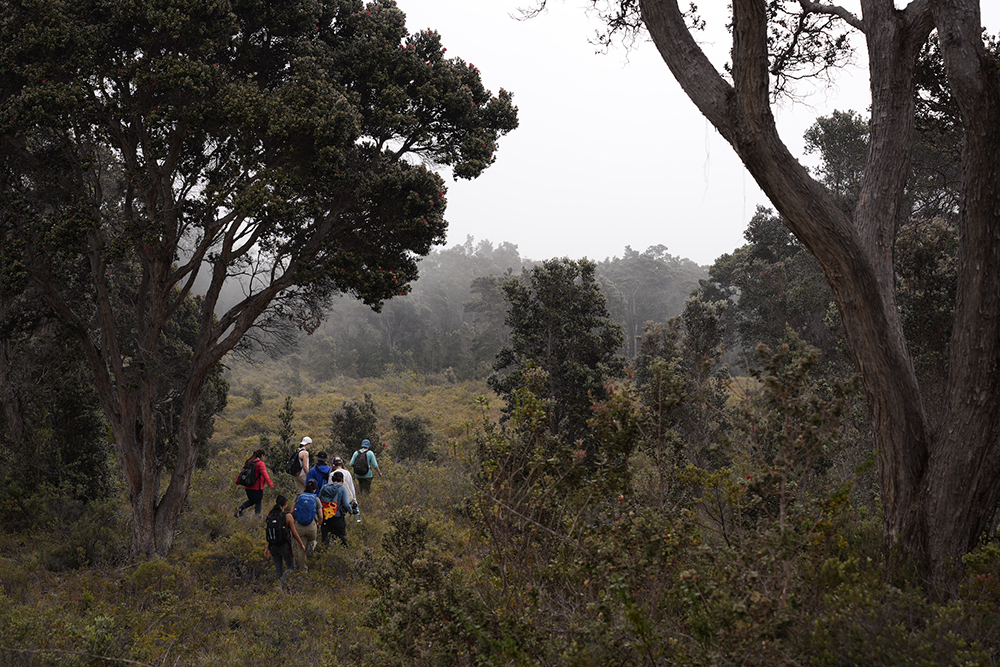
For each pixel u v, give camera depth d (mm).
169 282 9773
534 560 4496
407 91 10195
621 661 3354
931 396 10641
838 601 3572
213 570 8977
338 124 8742
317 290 11414
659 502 4234
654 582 3559
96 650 5016
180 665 5621
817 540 3730
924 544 4797
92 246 9609
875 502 7453
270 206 8633
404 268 10523
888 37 5590
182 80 8188
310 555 9570
